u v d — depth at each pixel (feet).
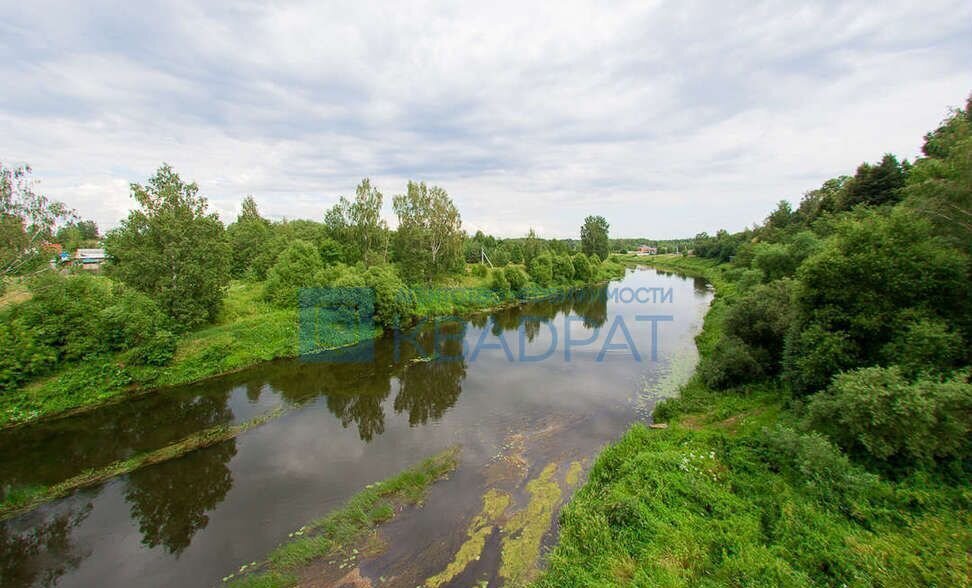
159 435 52.80
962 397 28.45
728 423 47.34
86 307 66.85
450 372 77.77
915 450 29.27
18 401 55.93
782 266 106.52
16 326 59.41
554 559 27.94
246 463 46.29
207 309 84.69
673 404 55.52
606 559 26.61
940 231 41.45
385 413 59.98
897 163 123.44
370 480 42.65
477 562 30.71
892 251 39.70
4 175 64.80
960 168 39.06
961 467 29.76
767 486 33.14
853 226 43.62
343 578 29.60
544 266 200.44
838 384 34.37
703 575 25.03
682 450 40.42
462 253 173.47
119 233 75.87
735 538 27.35
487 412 59.06
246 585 29.12
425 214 151.43
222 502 39.42
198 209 82.79
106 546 34.06
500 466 44.32
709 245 318.45
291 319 93.40
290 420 57.67
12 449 49.21
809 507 29.04
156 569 31.55
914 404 29.01
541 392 66.44
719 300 127.54
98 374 63.31
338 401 64.59
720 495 32.37
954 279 36.94
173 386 68.74
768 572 23.99
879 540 25.41
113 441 51.24
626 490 33.96
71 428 54.39
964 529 25.14
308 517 37.11
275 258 145.89
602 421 55.06
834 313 42.45
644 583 23.98
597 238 292.61
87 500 40.06
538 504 37.40
